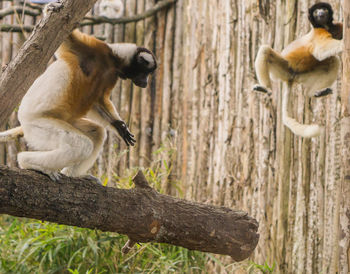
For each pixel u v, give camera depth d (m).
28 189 4.12
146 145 11.16
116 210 4.40
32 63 4.39
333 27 6.50
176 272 7.42
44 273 7.20
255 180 7.43
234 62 8.30
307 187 6.40
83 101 5.12
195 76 9.90
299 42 6.77
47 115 4.79
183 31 10.93
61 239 7.20
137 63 5.45
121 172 11.05
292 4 7.14
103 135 5.30
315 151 6.30
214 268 7.97
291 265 6.54
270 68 6.73
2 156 11.71
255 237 4.73
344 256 4.42
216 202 8.41
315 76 6.55
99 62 5.17
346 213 4.43
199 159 9.38
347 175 4.45
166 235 4.55
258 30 7.73
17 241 7.73
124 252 4.95
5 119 4.38
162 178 9.95
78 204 4.29
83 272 7.18
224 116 8.44
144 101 11.25
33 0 6.76
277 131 7.09
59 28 4.44
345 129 4.50
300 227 6.41
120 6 11.34
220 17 9.01
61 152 4.48
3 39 11.84
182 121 10.52
